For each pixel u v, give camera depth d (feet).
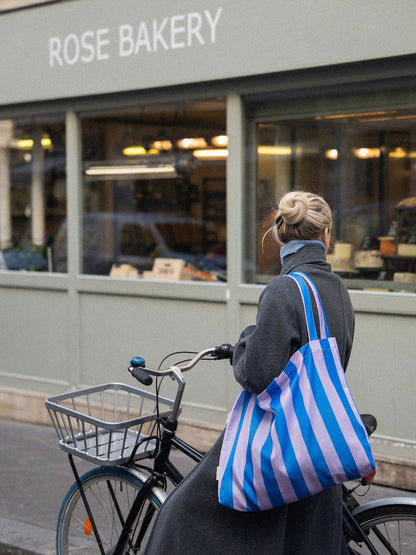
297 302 8.85
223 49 18.37
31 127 23.18
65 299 22.31
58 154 22.68
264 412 8.93
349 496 10.03
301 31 17.11
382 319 16.62
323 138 17.93
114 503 10.85
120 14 20.12
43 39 21.76
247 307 18.94
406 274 16.80
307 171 18.22
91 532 11.43
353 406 8.72
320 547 9.30
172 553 9.48
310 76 17.63
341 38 16.56
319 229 9.38
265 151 18.81
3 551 13.87
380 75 16.63
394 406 16.53
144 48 19.76
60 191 22.75
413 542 9.71
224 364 19.11
